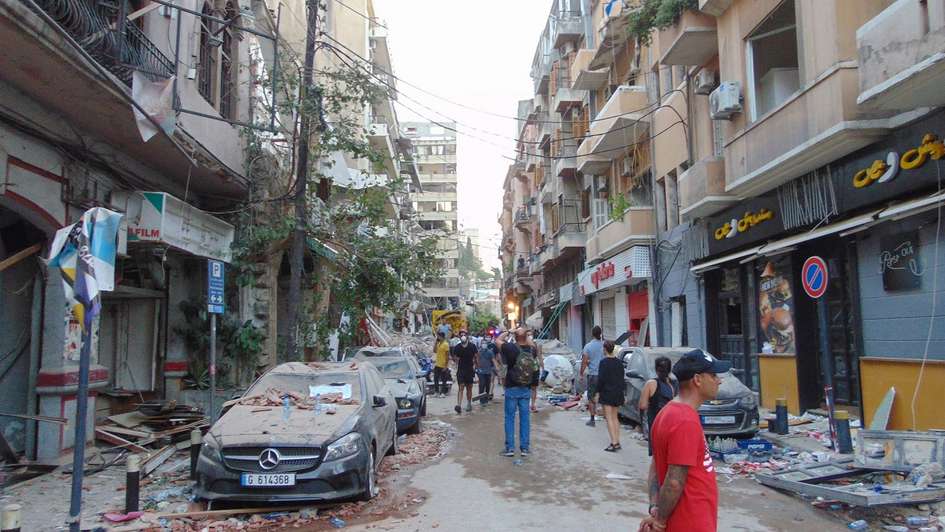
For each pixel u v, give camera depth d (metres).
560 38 31.61
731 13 12.95
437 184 81.69
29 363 9.23
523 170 50.97
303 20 21.05
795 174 11.39
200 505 6.97
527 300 57.62
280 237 13.45
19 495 7.55
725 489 7.57
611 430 10.17
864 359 9.48
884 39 8.02
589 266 27.39
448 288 76.44
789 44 12.55
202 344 13.30
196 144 10.84
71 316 9.21
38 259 9.19
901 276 9.49
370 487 7.21
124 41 8.55
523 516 6.60
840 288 11.70
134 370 12.84
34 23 6.48
